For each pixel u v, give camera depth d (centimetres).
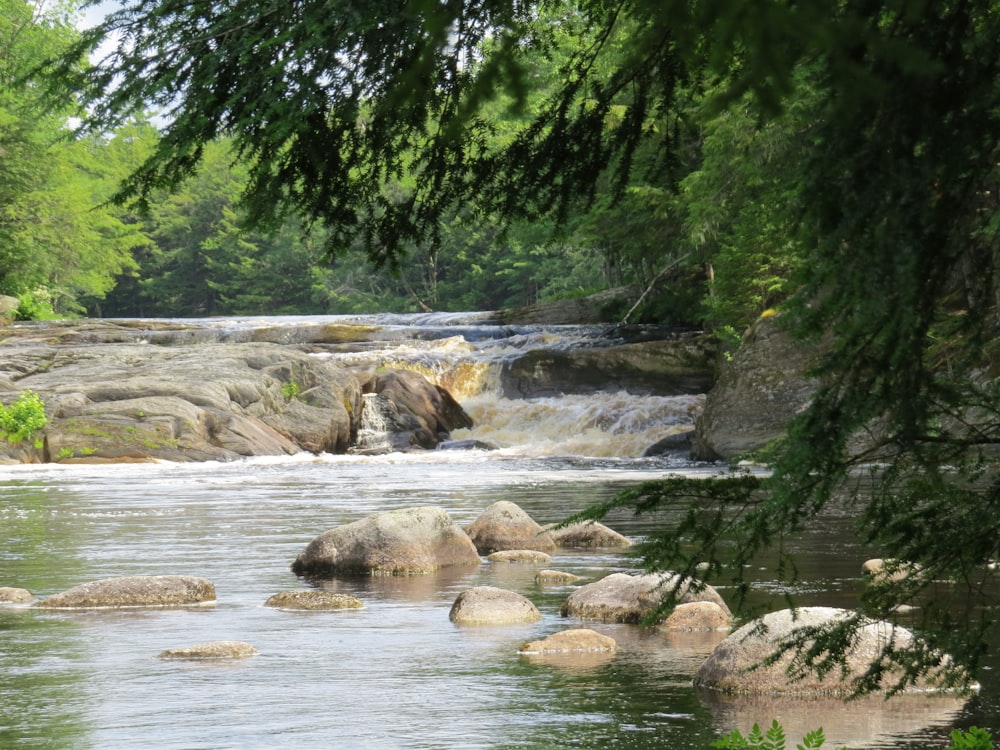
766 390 4622
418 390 6016
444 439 5953
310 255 15512
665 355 6225
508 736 903
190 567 1928
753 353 4706
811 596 1477
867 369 436
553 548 2173
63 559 2022
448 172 602
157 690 1070
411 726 937
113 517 2750
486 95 321
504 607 1447
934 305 410
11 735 923
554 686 1069
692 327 7119
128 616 1474
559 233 620
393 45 518
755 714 955
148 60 568
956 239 399
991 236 407
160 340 7162
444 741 893
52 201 10369
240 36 556
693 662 1165
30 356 5756
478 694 1042
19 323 7512
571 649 1228
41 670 1159
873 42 258
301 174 604
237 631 1365
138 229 15262
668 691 1041
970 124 384
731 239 5419
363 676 1120
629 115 568
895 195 390
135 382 5238
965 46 385
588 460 5006
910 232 391
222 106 548
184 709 999
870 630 1015
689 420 5731
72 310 16238
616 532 2247
